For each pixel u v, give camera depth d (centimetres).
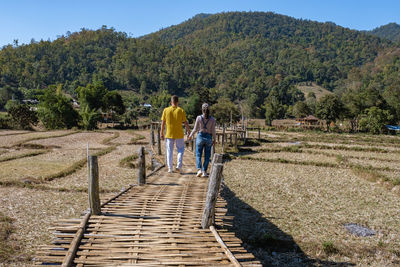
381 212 1016
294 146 2875
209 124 779
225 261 409
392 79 14700
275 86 14775
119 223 495
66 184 1195
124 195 638
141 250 419
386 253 709
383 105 6975
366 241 778
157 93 16250
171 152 826
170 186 720
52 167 1516
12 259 582
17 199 971
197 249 434
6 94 10619
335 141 3656
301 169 1797
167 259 402
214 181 499
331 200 1150
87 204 946
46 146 2300
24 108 4353
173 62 19675
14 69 14725
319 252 703
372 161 2192
